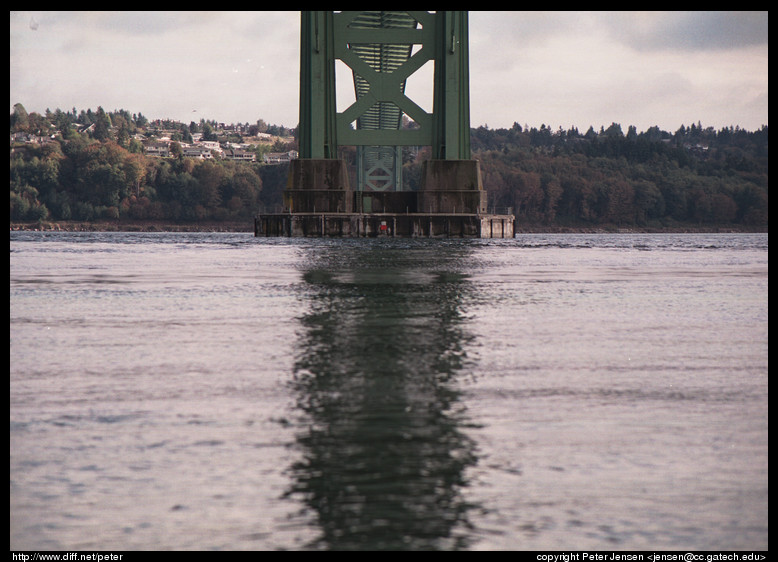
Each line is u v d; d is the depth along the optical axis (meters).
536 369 33.62
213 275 96.12
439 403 27.02
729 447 21.91
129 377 31.64
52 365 34.34
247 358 36.31
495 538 16.45
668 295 72.12
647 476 19.62
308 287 78.31
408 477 19.47
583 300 66.44
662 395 28.39
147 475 19.58
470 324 49.53
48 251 177.75
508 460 20.73
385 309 58.44
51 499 18.16
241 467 20.09
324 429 23.56
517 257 150.12
